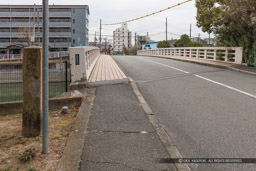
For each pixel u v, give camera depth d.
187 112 5.50
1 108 5.80
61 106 6.03
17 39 52.97
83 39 55.75
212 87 8.16
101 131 4.18
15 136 4.09
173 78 10.21
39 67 4.00
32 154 3.23
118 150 3.51
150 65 16.25
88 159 3.22
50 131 4.23
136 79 10.14
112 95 6.86
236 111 5.48
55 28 55.16
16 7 52.12
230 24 14.52
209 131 4.37
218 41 17.08
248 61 14.11
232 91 7.50
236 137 4.09
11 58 35.16
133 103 6.06
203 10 15.67
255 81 9.35
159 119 5.08
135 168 3.04
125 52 82.88
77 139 3.79
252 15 12.82
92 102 6.06
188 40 41.53
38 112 4.04
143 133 4.15
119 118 4.88
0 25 52.03
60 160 3.14
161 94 7.29
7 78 12.01
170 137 4.16
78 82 8.07
